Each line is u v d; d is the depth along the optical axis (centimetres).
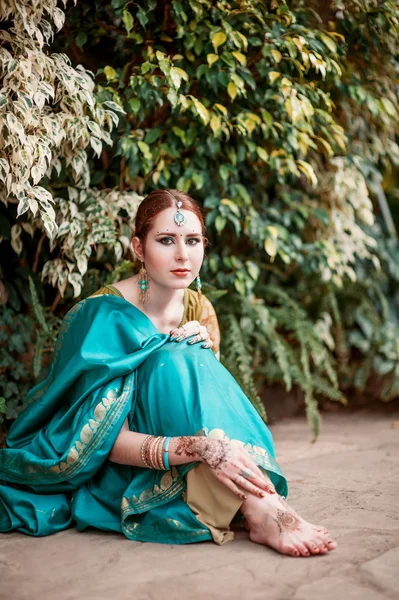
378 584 188
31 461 245
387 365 511
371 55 417
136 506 232
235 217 399
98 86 342
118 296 268
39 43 301
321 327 479
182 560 211
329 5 405
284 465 349
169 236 253
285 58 373
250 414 245
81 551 221
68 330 265
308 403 416
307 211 444
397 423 467
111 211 350
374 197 554
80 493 247
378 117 450
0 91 292
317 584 190
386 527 241
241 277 420
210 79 362
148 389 241
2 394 364
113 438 238
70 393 257
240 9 358
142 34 373
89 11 367
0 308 368
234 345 406
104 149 387
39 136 297
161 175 388
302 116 371
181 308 278
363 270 529
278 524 218
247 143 387
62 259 349
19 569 206
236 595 183
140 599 182
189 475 227
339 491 294
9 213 362
